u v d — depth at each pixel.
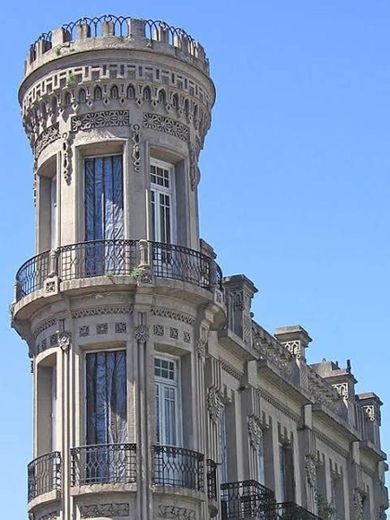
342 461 66.00
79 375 46.44
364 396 71.19
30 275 48.19
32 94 50.28
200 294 47.56
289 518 51.91
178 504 45.38
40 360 47.81
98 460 45.28
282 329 60.12
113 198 48.50
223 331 50.53
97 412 46.41
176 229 49.47
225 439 51.78
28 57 50.81
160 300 46.88
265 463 55.16
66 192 48.44
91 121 48.72
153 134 48.84
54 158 49.28
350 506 65.94
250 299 54.62
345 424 64.62
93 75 48.75
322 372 67.50
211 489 47.09
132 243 47.00
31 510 46.53
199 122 50.75
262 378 55.09
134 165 48.25
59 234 48.19
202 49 51.19
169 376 47.44
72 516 44.84
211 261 48.75
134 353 46.16
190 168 49.94
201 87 50.72
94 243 47.03
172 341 47.00
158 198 49.28
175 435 47.09
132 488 44.75
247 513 49.69
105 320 46.50
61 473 45.50
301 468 58.88
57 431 46.34
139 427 45.53
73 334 46.72
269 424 55.53
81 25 49.34
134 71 48.88
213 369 49.94
